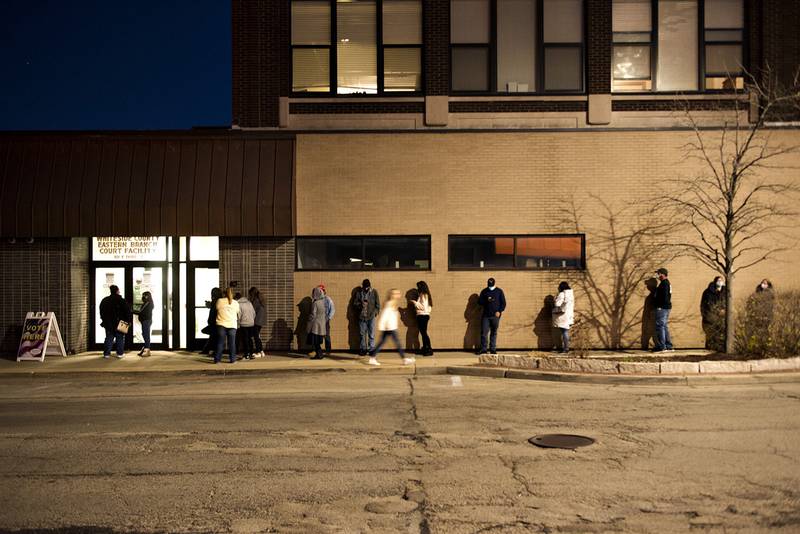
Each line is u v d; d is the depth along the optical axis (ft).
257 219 60.18
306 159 61.77
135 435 30.96
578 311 60.95
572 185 61.41
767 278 61.00
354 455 27.22
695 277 61.05
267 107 62.13
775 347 48.32
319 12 63.21
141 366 54.08
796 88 61.46
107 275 64.28
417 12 63.21
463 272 61.16
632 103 62.13
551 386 44.24
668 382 44.27
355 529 19.39
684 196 61.11
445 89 62.13
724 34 62.90
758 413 34.04
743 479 23.32
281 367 52.75
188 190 60.54
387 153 61.67
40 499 22.35
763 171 61.31
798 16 62.28
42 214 60.29
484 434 30.40
